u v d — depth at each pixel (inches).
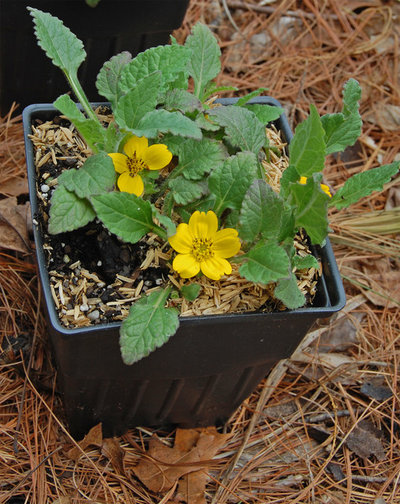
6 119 27.0
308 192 18.3
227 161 18.6
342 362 24.5
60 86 26.6
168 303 18.6
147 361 19.3
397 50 31.2
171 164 19.9
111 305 18.5
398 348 25.1
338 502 22.3
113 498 21.4
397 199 27.5
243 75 29.7
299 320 19.0
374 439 23.2
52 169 19.6
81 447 21.7
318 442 23.3
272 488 22.3
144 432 22.7
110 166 18.2
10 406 22.2
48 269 18.7
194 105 19.1
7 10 24.1
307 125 18.7
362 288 25.8
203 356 19.6
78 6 24.6
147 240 19.0
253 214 18.1
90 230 19.0
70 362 18.8
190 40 20.6
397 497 22.5
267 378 23.7
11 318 23.1
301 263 19.0
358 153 28.7
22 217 23.6
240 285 19.0
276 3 32.0
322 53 30.9
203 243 18.3
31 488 21.0
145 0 24.9
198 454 22.3
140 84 18.3
